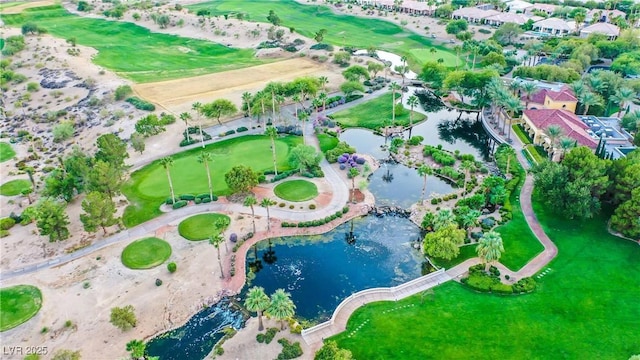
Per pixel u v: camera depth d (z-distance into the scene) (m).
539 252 98.56
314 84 175.25
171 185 114.69
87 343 81.25
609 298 86.44
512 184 121.88
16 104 172.38
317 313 87.00
